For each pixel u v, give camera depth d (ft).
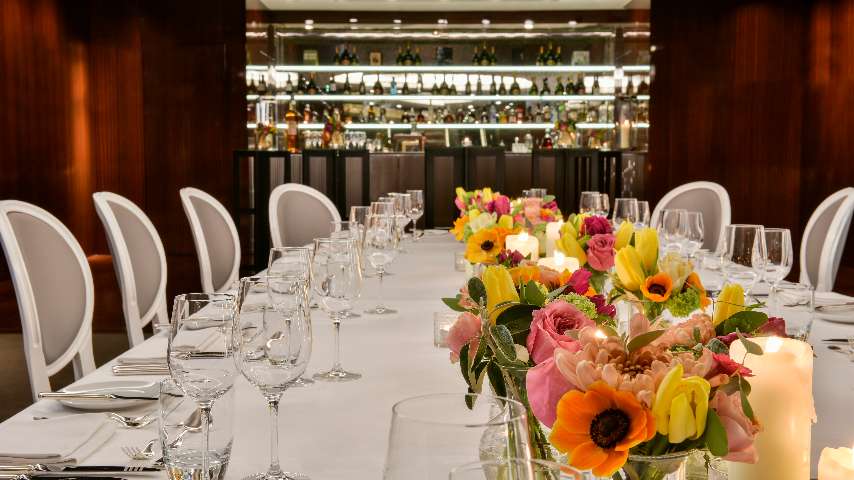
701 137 27.91
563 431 2.44
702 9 27.68
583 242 5.82
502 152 24.52
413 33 31.50
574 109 31.40
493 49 31.50
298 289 3.73
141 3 28.68
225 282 13.29
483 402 2.05
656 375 2.46
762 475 2.70
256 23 29.86
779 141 27.55
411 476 1.79
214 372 3.28
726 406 2.47
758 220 27.81
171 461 3.26
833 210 11.69
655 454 2.50
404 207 13.78
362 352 6.15
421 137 31.50
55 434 4.29
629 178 28.55
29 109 27.30
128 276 9.79
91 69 30.78
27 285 7.55
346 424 4.53
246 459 4.01
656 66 28.07
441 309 7.91
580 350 2.64
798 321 5.06
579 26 31.27
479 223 8.82
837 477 2.65
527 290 3.33
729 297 3.13
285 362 3.69
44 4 27.96
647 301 4.17
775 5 27.25
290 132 28.63
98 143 30.99
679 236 9.17
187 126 28.99
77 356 8.23
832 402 4.90
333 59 31.60
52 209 28.73
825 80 26.89
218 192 29.07
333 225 11.03
